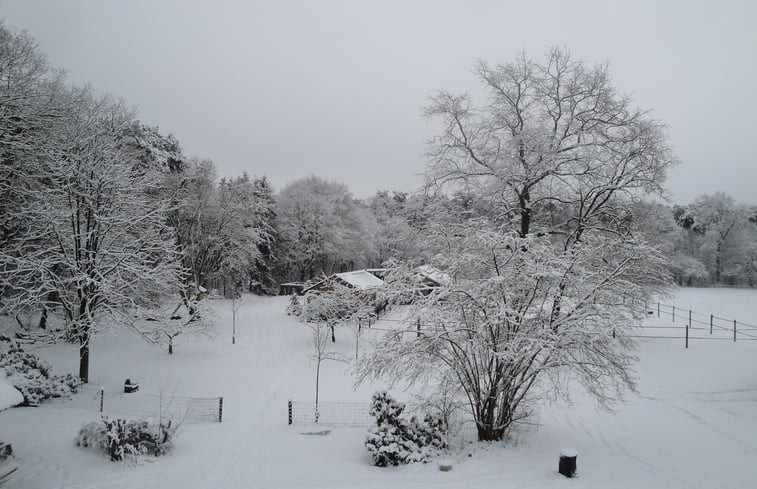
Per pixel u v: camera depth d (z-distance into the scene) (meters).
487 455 10.91
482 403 11.94
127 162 26.02
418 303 12.09
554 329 11.31
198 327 26.47
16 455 10.91
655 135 19.66
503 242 11.70
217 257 44.28
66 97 24.36
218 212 42.47
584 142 20.55
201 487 9.51
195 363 23.72
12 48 22.17
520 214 22.00
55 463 10.52
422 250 20.70
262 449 11.98
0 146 21.11
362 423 14.66
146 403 16.83
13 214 20.80
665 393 16.25
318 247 59.41
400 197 100.19
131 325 20.77
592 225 21.02
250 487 9.45
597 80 20.02
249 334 31.08
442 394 12.38
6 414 14.38
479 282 11.76
